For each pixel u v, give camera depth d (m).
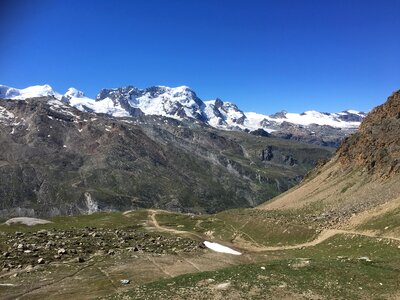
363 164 199.88
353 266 66.06
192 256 99.25
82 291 69.75
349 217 125.75
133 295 58.19
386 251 84.88
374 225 104.50
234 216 177.62
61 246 103.00
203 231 165.62
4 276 78.06
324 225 127.75
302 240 124.31
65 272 80.44
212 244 132.38
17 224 164.75
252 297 54.53
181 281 62.12
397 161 170.50
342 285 58.19
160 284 61.78
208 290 57.41
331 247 103.25
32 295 67.94
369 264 68.25
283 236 133.25
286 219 149.50
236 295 55.25
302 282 59.31
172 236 138.38
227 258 101.00
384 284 58.47
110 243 112.19
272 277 61.44
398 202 111.50
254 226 153.00
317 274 62.47
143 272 81.12
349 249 95.62
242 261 99.88
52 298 66.69
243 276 62.22
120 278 76.81
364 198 154.50
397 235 92.06
